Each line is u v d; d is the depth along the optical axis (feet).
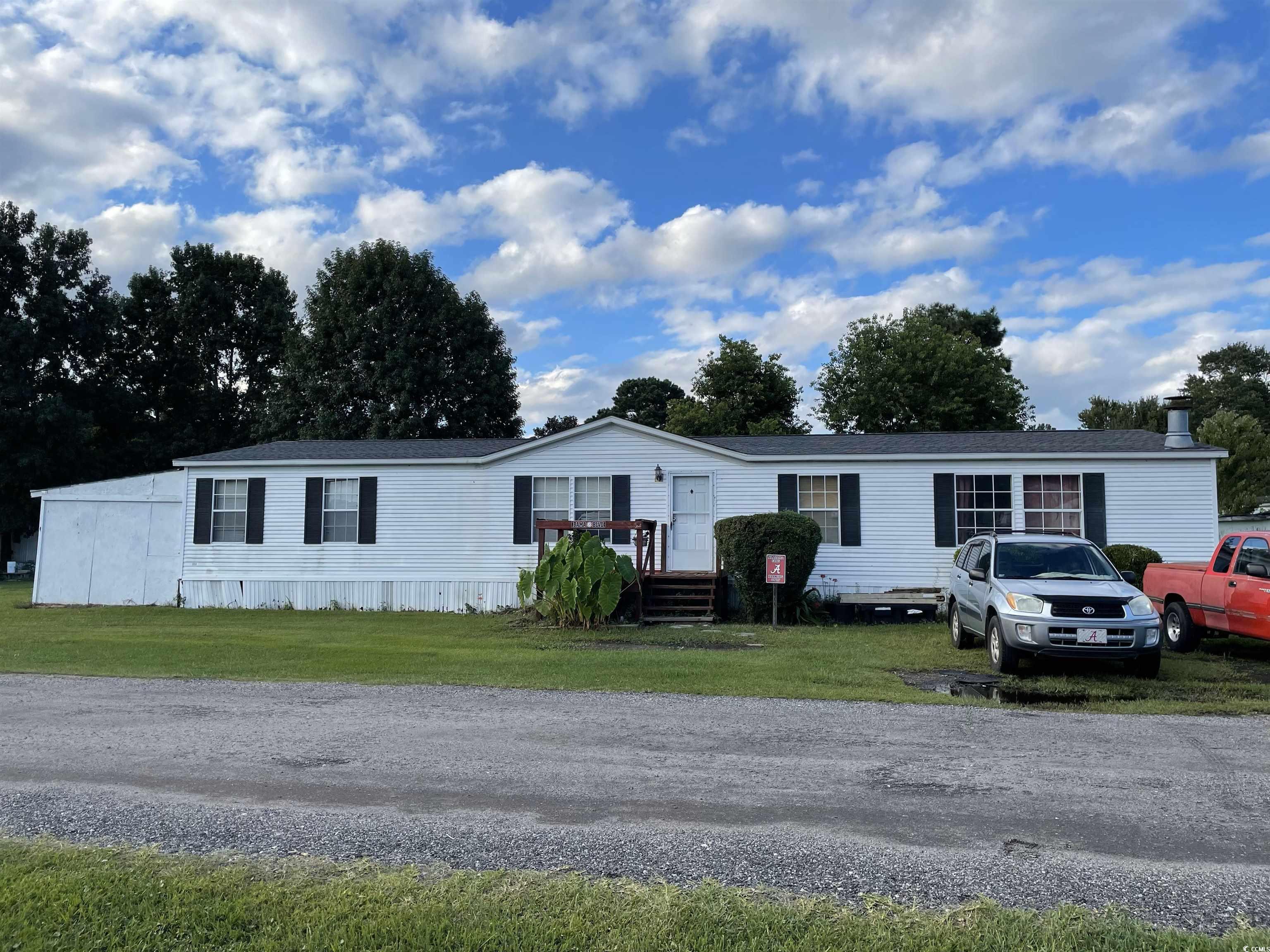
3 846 15.26
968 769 20.13
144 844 15.43
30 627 54.24
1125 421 145.89
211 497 69.00
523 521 64.95
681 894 13.05
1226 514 107.34
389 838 15.69
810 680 32.91
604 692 30.30
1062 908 12.62
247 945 11.68
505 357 129.59
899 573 60.49
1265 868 14.29
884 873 14.01
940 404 133.49
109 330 129.80
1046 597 33.63
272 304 149.48
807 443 65.57
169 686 31.76
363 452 69.51
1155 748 22.22
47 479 118.42
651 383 194.39
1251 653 40.73
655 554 62.85
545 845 15.28
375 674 34.22
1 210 122.21
